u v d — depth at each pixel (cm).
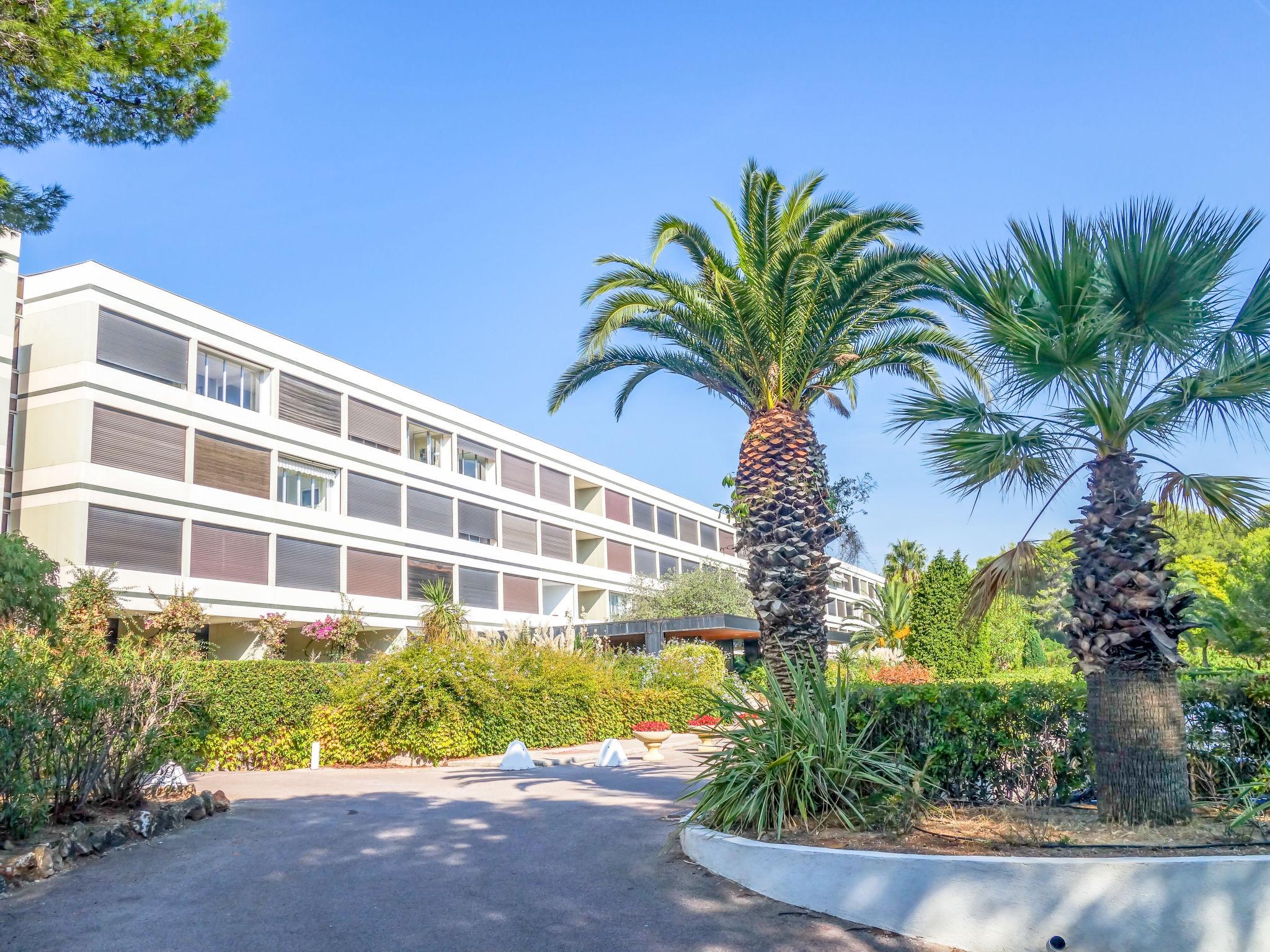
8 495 2738
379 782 1431
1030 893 565
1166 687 700
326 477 3625
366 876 740
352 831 932
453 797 1217
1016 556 846
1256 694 796
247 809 1076
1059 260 723
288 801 1165
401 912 638
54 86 890
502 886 705
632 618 4675
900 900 596
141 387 2880
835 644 5166
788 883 651
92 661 944
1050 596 3591
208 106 977
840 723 793
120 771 940
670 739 2439
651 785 1345
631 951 560
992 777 830
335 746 1822
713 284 1341
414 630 3853
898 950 567
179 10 942
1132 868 556
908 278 1268
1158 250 686
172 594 2884
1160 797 684
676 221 1323
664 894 673
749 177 1316
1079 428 771
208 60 958
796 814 755
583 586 5191
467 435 4409
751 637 4447
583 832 917
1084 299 712
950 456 812
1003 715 830
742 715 845
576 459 5275
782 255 1227
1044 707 823
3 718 791
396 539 3872
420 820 1005
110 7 910
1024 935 562
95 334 2762
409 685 1834
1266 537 3041
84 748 887
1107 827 688
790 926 604
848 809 755
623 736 2427
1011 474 838
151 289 2955
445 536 4162
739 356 1325
